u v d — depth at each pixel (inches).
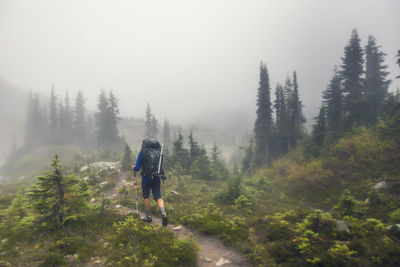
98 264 142.0
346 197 328.2
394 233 180.2
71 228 195.0
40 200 200.2
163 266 140.8
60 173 217.8
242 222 257.0
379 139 861.8
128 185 575.5
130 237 182.5
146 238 181.0
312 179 832.9
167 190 546.0
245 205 424.2
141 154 205.5
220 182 866.1
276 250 165.5
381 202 466.3
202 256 170.7
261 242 196.5
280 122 1863.9
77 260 144.3
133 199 393.4
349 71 1441.9
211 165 1085.8
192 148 1176.8
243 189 499.5
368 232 180.4
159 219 267.6
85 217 220.7
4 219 247.6
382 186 560.1
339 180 750.5
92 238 179.8
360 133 1051.3
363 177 698.2
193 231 233.3
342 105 1445.6
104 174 693.9
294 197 757.3
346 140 1034.1
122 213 269.0
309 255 151.3
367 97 1429.6
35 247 159.0
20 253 151.2
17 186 891.4
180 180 719.1
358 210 313.6
